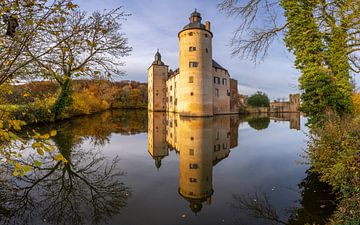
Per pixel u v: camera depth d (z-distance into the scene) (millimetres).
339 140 5961
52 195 6008
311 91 10367
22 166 2717
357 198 3598
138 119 31844
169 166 8719
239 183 6820
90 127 20562
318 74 10031
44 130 16219
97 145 12602
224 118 35000
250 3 4816
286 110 68750
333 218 4258
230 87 53344
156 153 10930
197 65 35188
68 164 8891
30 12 2719
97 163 9078
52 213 5027
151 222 4605
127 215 4910
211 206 5309
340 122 7266
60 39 3049
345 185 4410
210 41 36938
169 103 53469
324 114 9484
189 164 8984
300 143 13484
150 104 60938
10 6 2607
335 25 6637
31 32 2770
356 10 5727
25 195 5996
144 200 5668
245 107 62312
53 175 7598
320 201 5430
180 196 5871
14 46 2900
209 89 36469
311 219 4676
